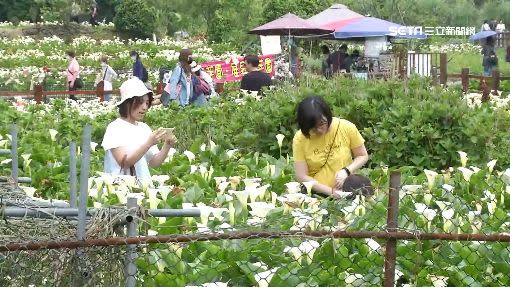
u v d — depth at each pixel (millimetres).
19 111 16500
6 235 5113
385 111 12469
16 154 7910
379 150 11859
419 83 13523
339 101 13250
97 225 5086
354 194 7258
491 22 44094
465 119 11734
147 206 7273
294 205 6902
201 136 13141
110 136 8062
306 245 5828
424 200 7293
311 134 8094
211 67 26406
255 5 41750
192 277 5703
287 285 5676
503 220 6906
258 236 5121
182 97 16062
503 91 24469
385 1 41344
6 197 6277
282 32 28141
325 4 40438
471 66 39188
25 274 5012
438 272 6031
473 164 11617
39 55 38781
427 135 11703
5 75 32781
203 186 8734
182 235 5016
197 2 47031
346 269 5809
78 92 22281
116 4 54500
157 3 48250
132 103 8172
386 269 5309
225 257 5898
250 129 12812
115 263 5004
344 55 27547
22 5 50094
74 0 49625
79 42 43094
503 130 12602
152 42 42750
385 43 30156
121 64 37875
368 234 5246
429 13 45625
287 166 9961
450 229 6395
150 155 8367
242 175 9477
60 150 11094
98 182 7648
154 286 5574
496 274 6078
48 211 5207
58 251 4996
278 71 25078
